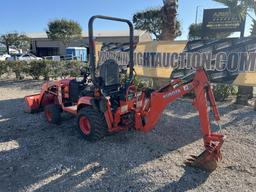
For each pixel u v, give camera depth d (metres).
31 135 5.33
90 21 4.21
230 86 8.32
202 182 3.55
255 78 6.90
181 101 8.02
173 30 9.06
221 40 7.30
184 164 4.03
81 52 29.64
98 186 3.50
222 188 3.41
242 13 8.30
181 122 6.03
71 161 4.18
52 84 6.33
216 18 9.53
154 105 4.33
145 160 4.18
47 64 12.70
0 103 8.18
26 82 12.29
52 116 5.80
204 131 3.78
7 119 6.43
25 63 12.92
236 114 6.59
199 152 4.46
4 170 3.95
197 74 3.71
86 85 5.84
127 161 4.16
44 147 4.73
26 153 4.50
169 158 4.25
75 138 5.11
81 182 3.60
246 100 7.48
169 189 3.40
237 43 7.04
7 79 13.20
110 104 4.65
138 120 4.61
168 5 8.90
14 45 45.62
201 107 3.73
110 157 4.29
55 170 3.92
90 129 4.71
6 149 4.66
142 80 9.23
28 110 6.86
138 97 4.65
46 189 3.46
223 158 4.23
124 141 4.91
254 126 5.72
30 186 3.53
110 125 4.66
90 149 4.59
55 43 43.03
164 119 6.25
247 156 4.30
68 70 12.74
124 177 3.70
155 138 5.06
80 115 4.89
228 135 5.23
